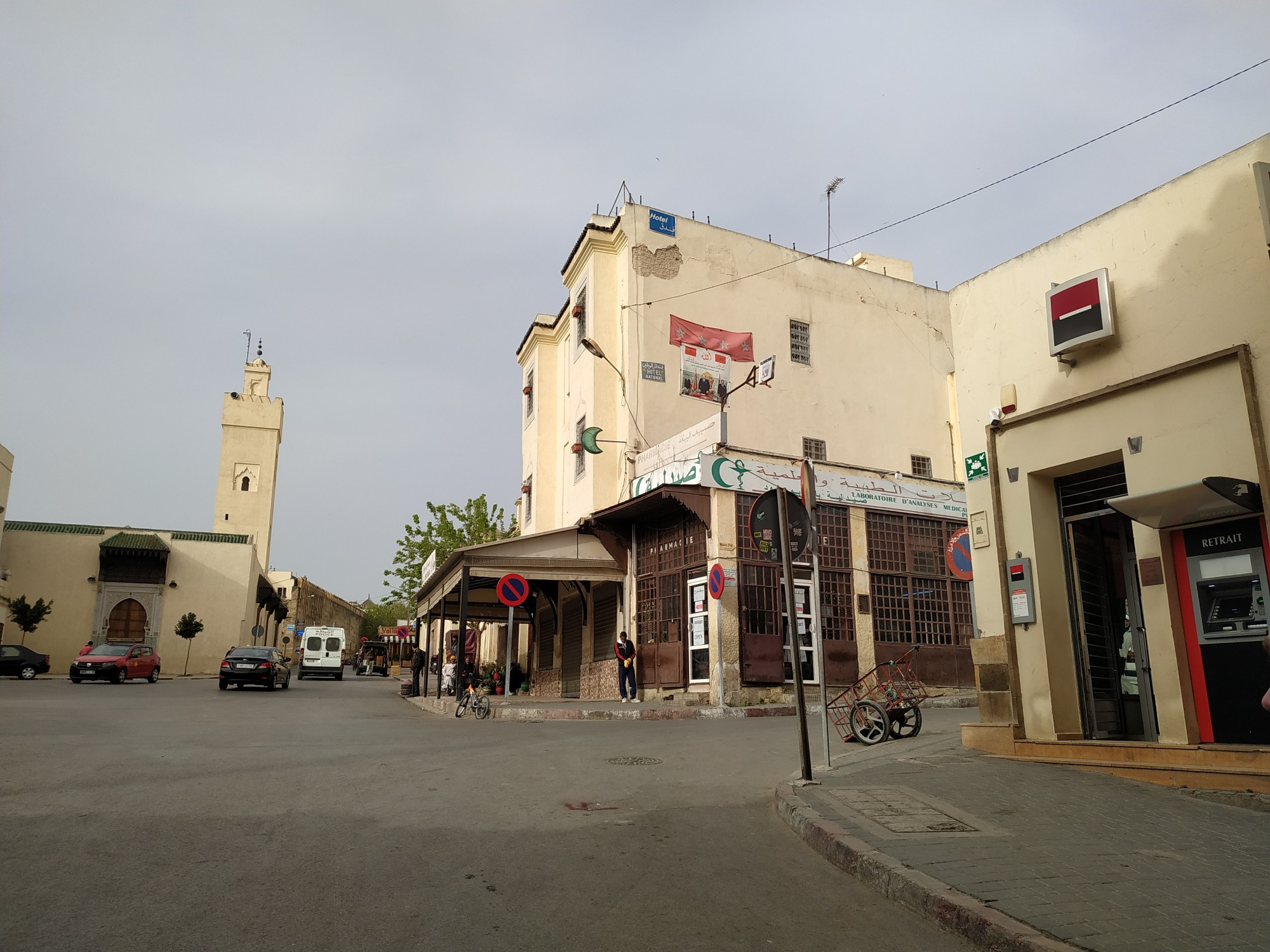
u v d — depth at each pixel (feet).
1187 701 27.91
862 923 16.12
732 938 15.17
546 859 19.66
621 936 15.02
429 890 17.01
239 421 223.10
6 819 21.58
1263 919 15.17
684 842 21.80
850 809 23.58
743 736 43.55
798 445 87.20
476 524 151.53
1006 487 34.09
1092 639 33.30
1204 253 28.45
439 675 81.30
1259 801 23.71
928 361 97.71
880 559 69.62
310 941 14.24
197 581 167.43
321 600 301.43
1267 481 25.80
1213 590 27.86
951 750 34.81
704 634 63.87
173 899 16.05
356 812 23.76
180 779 28.09
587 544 73.72
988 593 34.47
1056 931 14.51
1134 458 29.66
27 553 156.25
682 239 85.61
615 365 82.84
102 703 62.54
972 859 18.72
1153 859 18.81
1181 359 28.71
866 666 66.39
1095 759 29.30
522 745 39.52
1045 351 33.22
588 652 80.18
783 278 90.43
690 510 63.41
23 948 13.44
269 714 57.82
